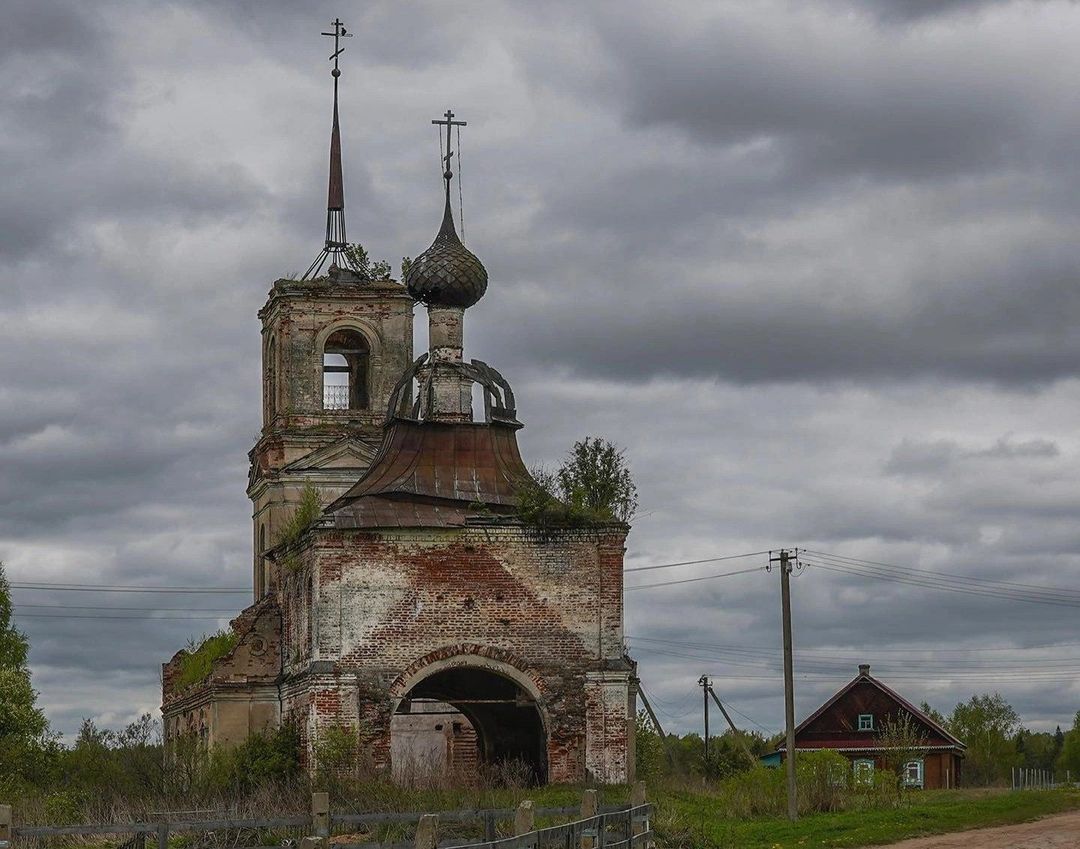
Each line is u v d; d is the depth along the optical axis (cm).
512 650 5125
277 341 7125
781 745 8750
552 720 5112
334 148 7450
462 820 3522
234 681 5666
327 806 3328
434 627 5100
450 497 5244
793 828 4338
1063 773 12062
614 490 5303
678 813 4288
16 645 7669
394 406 5531
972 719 12938
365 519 5109
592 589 5184
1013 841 3966
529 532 5172
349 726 4997
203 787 4791
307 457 6950
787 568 5003
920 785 7938
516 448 5481
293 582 5475
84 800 4475
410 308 7150
